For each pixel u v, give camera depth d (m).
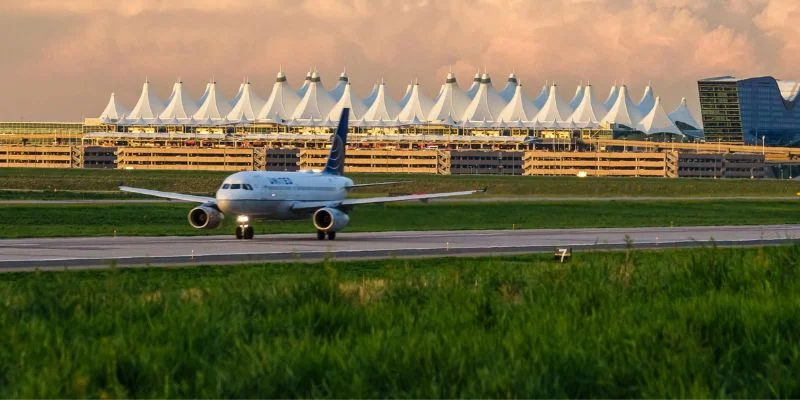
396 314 96.44
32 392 68.44
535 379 70.12
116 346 79.50
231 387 70.62
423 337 82.44
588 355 76.31
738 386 72.62
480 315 97.06
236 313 98.94
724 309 92.94
